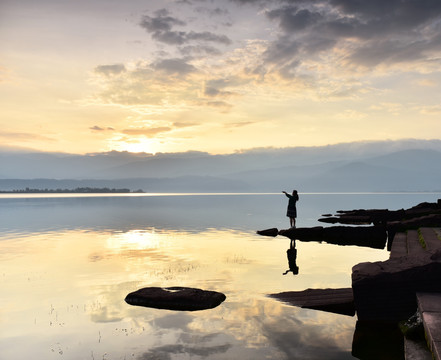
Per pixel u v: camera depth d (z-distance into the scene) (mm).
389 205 57906
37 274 10312
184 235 19422
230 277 9906
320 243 16953
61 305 7508
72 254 13594
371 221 27203
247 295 8195
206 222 27188
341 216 30375
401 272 6238
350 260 12461
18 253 13836
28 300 7844
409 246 11867
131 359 5047
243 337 5801
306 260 12406
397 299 6227
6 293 8383
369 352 5172
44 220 28750
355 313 6914
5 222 27094
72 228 22828
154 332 6043
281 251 14359
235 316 6812
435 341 4363
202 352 5254
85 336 5883
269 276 10023
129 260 12414
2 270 10867
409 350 4992
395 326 6137
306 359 4996
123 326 6320
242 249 14805
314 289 8305
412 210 27297
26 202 66750
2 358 5105
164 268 11117
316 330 6078
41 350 5371
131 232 20672
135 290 8648
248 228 22969
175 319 6676
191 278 9812
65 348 5426
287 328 6180
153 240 17391
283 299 7832
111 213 37594
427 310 5285
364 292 6387
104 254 13617
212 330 6117
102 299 7930
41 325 6379
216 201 75000
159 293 7836
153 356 5133
